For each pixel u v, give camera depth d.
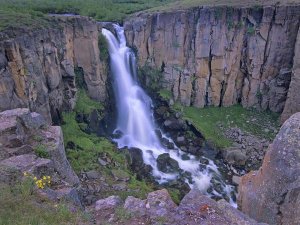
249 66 31.36
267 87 31.03
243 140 28.50
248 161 26.59
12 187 10.25
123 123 31.59
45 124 15.10
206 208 9.73
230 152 26.94
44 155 12.95
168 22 31.83
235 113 32.03
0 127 13.12
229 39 31.20
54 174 12.20
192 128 30.28
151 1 48.38
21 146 12.98
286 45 29.16
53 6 37.47
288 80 29.66
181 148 28.80
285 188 12.66
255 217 14.30
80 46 28.98
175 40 32.06
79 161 22.55
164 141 29.69
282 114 29.44
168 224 9.04
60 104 26.55
